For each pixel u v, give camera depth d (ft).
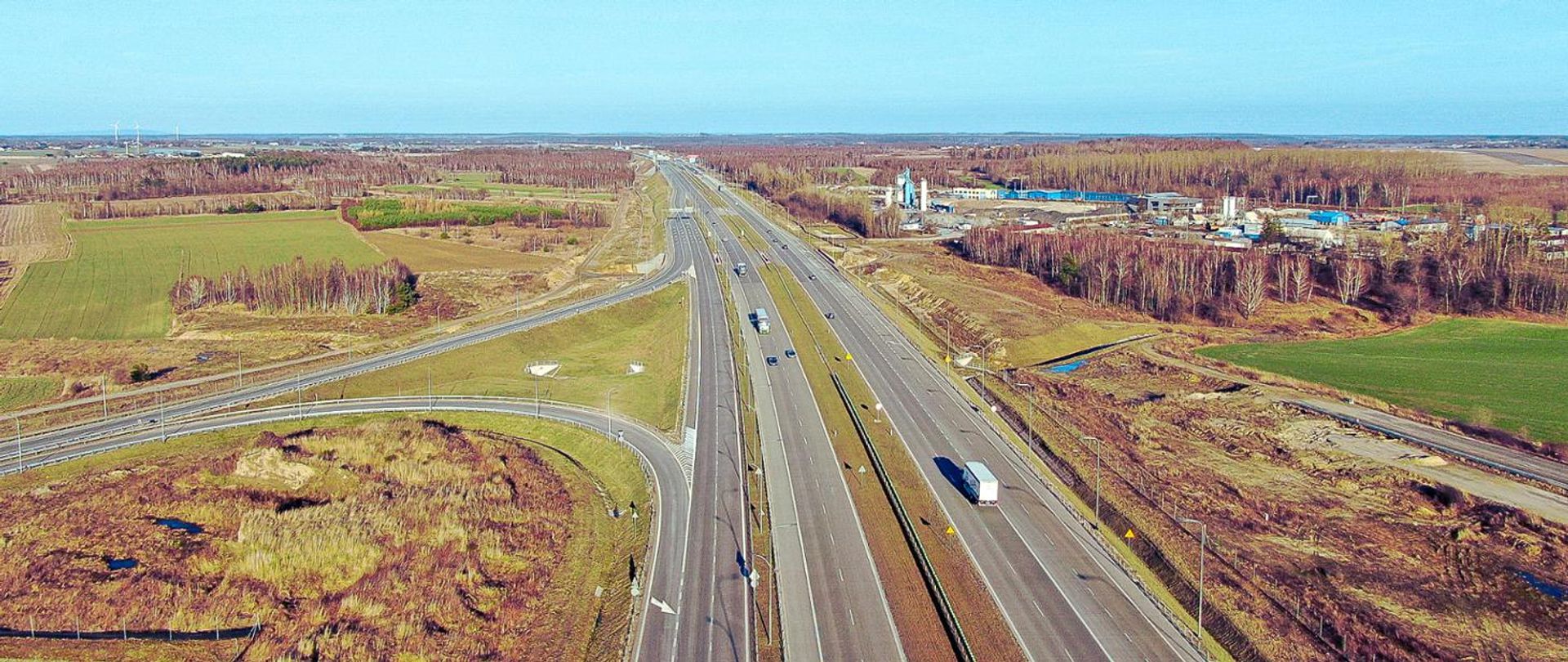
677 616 237.04
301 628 246.27
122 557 290.97
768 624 231.91
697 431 377.71
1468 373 463.01
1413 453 349.61
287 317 593.83
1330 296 627.46
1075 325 561.84
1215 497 311.27
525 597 258.16
